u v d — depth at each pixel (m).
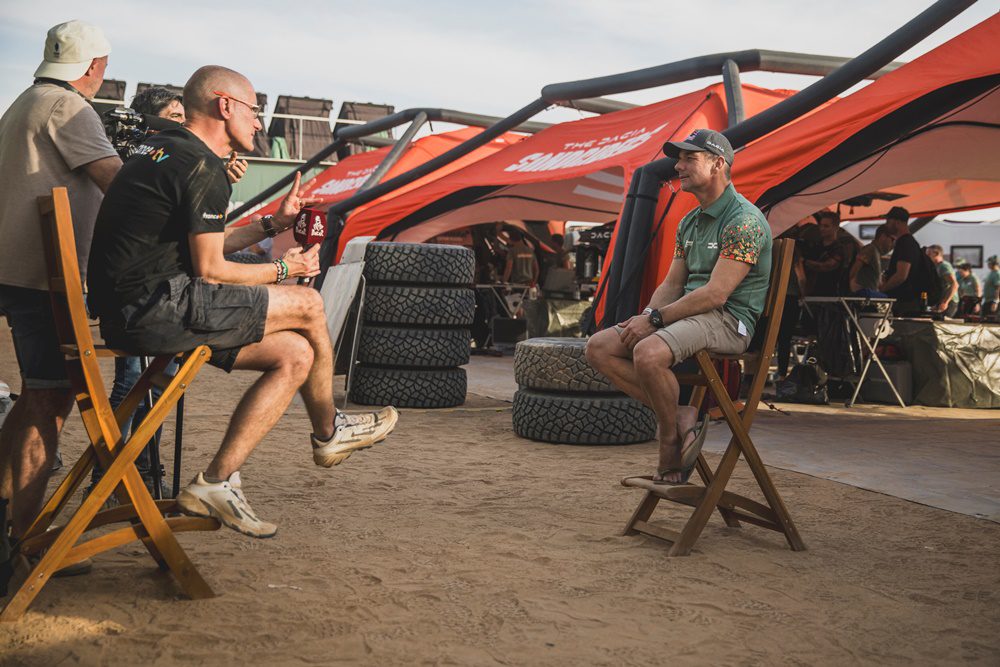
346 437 3.13
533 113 12.23
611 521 3.82
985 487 4.62
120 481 2.63
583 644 2.43
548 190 13.61
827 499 4.34
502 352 13.47
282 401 2.82
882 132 6.39
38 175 2.93
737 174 6.63
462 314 7.49
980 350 8.52
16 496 2.94
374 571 3.02
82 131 2.98
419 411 7.21
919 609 2.78
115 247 2.56
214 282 2.70
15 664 2.21
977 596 2.91
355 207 12.79
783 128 7.24
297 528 3.57
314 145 25.41
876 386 8.72
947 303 15.01
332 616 2.59
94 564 3.03
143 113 3.67
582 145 10.20
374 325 7.48
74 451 4.98
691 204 6.59
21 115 2.95
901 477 4.87
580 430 5.73
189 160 2.61
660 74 9.84
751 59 9.02
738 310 3.54
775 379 10.09
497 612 2.66
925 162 7.63
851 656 2.39
